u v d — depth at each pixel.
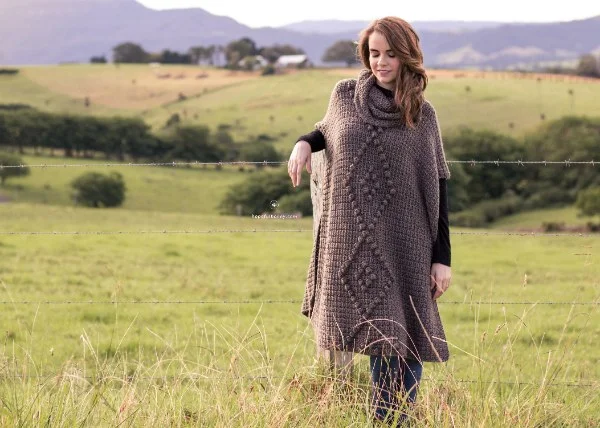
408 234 3.67
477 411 3.52
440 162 3.77
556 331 10.81
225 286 18.08
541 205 70.69
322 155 4.44
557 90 138.12
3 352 4.54
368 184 3.64
